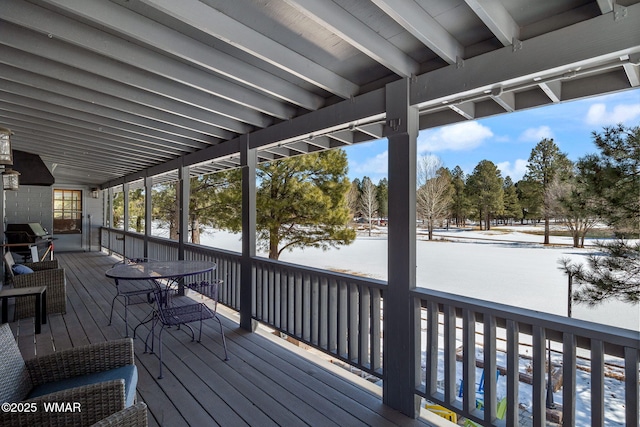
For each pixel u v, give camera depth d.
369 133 3.49
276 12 1.98
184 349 3.35
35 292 3.77
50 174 6.96
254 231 3.98
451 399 2.14
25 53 2.55
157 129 4.03
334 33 1.97
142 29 2.07
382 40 2.11
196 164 5.30
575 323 1.67
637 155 2.96
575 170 3.40
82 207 11.25
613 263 3.04
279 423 2.19
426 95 2.24
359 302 2.70
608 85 2.20
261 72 2.67
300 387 2.64
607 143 3.12
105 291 5.67
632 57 1.61
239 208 10.48
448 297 2.15
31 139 5.04
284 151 5.00
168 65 2.56
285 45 2.27
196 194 11.90
